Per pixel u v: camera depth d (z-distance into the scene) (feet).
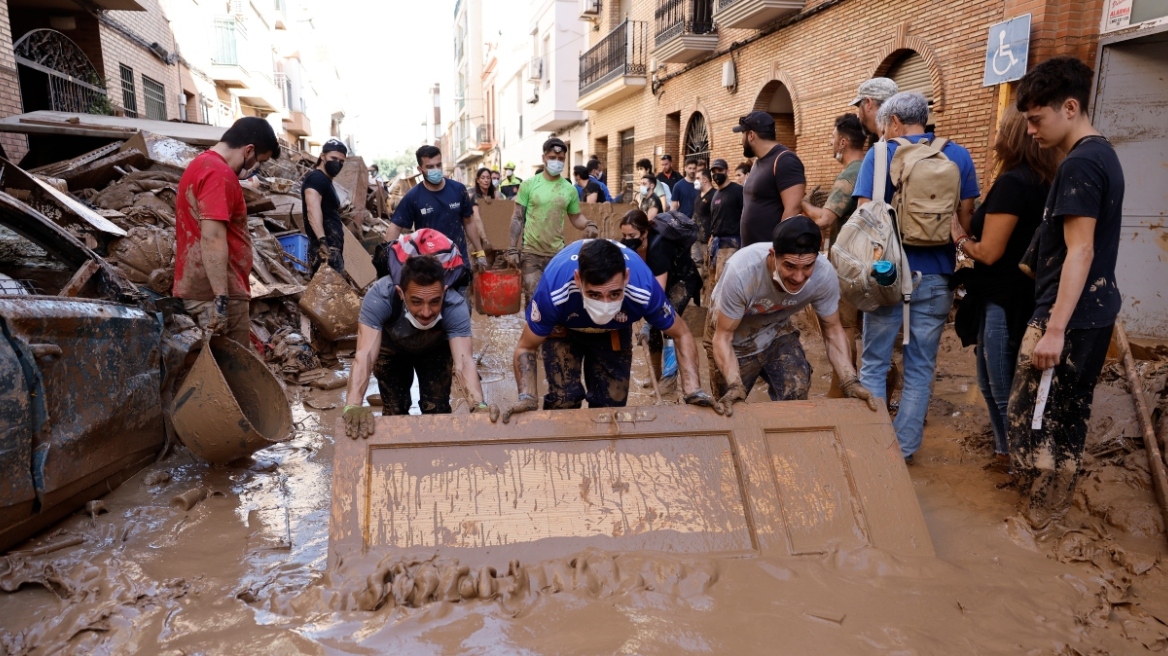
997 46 25.67
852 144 15.44
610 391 11.99
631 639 7.85
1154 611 8.84
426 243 11.55
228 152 14.80
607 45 67.41
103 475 11.66
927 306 13.01
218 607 8.52
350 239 30.40
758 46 44.47
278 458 14.14
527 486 10.00
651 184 39.93
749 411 10.80
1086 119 10.46
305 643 7.74
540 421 10.46
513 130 116.47
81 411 10.90
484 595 8.61
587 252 9.27
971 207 13.28
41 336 10.11
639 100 64.59
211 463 13.12
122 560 9.71
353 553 9.24
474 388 11.12
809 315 25.58
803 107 40.06
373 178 54.80
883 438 10.77
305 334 22.44
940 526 11.10
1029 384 11.03
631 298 10.37
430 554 9.27
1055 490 10.93
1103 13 23.40
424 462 10.05
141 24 51.65
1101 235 10.25
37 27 41.96
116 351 11.93
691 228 17.06
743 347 12.32
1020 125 11.86
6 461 9.36
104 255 18.33
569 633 7.98
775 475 10.34
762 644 7.84
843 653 7.72
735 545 9.77
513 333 27.04
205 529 10.91
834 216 14.96
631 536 9.73
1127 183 23.98
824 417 10.86
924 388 13.33
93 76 43.24
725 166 25.05
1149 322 24.32
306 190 23.30
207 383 12.21
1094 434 13.51
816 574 9.28
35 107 38.93
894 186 12.80
